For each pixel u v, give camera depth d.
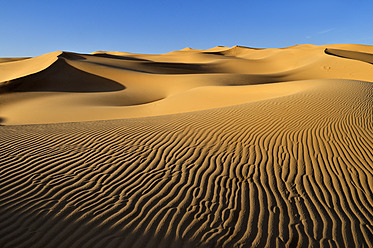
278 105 10.02
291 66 59.69
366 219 4.16
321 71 44.28
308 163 5.85
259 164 5.85
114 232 3.66
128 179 5.15
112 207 4.21
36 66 43.97
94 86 34.06
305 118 8.44
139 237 3.61
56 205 4.16
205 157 6.18
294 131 7.46
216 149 6.58
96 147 6.61
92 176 5.18
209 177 5.32
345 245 3.63
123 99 27.44
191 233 3.74
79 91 31.81
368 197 4.73
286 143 6.77
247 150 6.49
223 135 7.41
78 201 4.31
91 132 7.80
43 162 5.64
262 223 4.00
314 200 4.62
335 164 5.79
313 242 3.66
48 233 3.56
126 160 5.95
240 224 3.97
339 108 9.38
